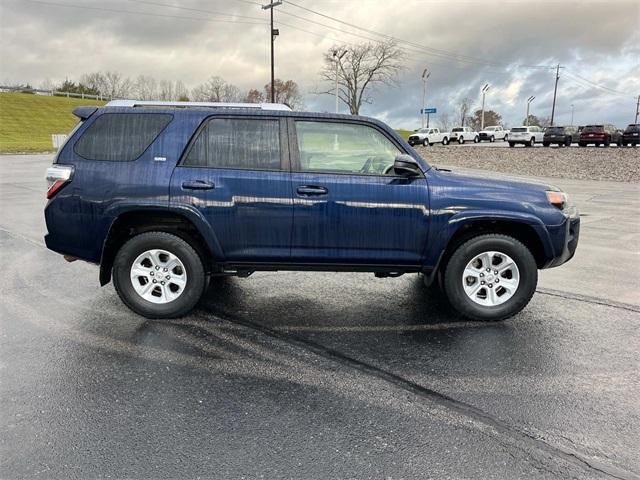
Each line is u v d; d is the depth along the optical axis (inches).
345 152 166.4
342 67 2292.1
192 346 149.6
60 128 2032.5
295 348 149.3
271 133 164.6
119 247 173.9
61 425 107.4
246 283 218.2
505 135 1998.0
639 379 130.9
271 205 161.5
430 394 122.4
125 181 161.5
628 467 95.8
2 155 1113.4
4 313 173.9
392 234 163.8
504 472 93.9
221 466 94.7
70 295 194.7
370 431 106.5
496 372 134.4
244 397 120.2
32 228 326.3
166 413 112.7
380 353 146.3
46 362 136.9
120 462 95.6
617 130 1455.5
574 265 250.7
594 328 166.1
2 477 90.7
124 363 137.3
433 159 1088.2
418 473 93.3
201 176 161.6
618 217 403.9
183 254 167.8
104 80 3385.8
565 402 119.1
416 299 197.5
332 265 167.6
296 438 103.7
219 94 2844.5
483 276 172.1
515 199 165.6
